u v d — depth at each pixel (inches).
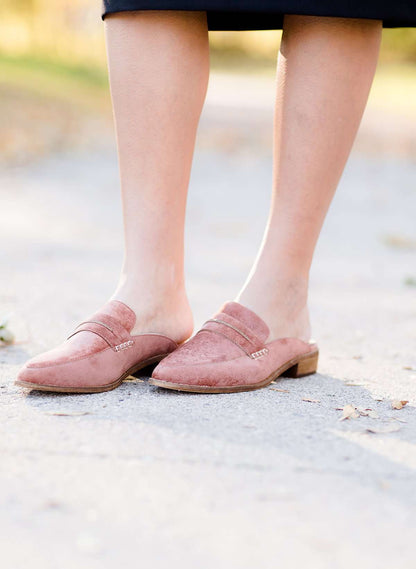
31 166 203.2
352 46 59.0
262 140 277.7
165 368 59.4
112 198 166.9
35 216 141.2
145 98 59.4
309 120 59.6
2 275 91.8
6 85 309.9
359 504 48.6
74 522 47.2
